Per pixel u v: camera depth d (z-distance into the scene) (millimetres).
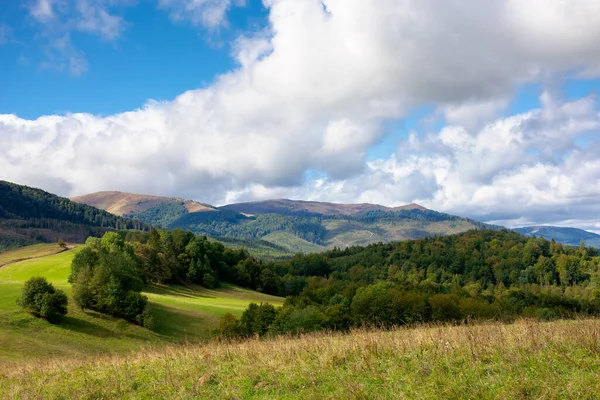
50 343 49375
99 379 13477
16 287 70500
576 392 7910
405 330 15320
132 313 66062
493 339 12188
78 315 63688
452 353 11266
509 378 8852
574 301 79812
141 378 12922
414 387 9094
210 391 10867
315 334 16875
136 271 83062
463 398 8227
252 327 58562
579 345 10953
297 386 10320
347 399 8750
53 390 12812
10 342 44375
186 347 17500
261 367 12242
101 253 81312
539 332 12703
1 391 13594
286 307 67688
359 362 11367
